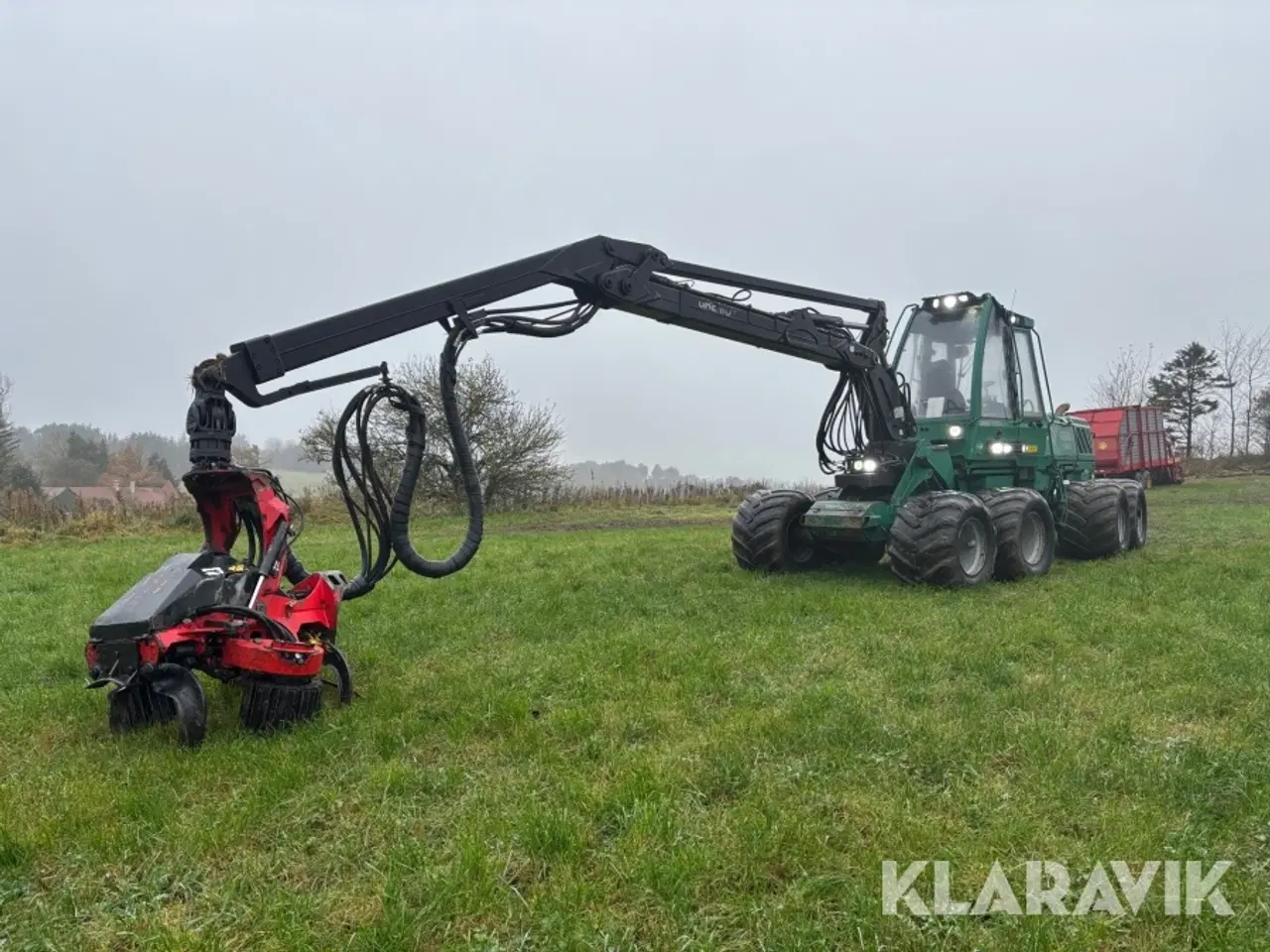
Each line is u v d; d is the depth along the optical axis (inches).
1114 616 249.1
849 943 96.3
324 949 95.9
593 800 129.0
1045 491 392.8
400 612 282.5
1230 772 135.9
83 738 166.2
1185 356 1609.3
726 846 115.0
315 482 1258.0
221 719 171.5
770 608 269.9
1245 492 933.8
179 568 168.1
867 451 344.5
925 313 358.9
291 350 185.8
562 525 752.3
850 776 138.5
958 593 290.4
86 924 103.0
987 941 95.6
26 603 320.5
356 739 160.1
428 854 115.4
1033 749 147.6
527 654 221.0
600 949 94.3
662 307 264.4
